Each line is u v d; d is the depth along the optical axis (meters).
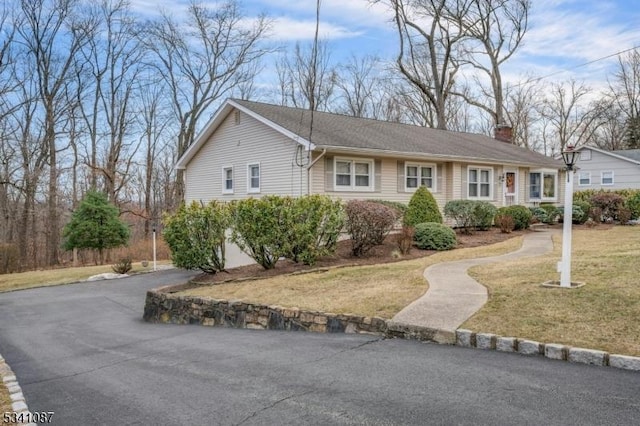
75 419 3.91
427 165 17.16
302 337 6.48
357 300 7.31
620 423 3.29
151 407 4.04
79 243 21.84
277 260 11.23
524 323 5.51
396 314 6.33
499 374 4.34
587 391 3.87
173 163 32.78
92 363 6.00
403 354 5.16
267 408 3.80
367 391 4.05
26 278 17.92
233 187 17.23
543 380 4.14
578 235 15.23
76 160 28.52
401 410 3.61
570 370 4.39
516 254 11.58
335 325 6.68
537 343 4.90
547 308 5.94
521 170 20.91
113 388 4.70
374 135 16.83
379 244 12.83
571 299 6.18
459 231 16.66
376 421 3.44
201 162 19.02
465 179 18.17
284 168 14.93
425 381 4.24
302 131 14.65
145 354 6.25
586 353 4.58
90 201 22.36
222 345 6.36
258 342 6.37
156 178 32.72
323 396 4.00
